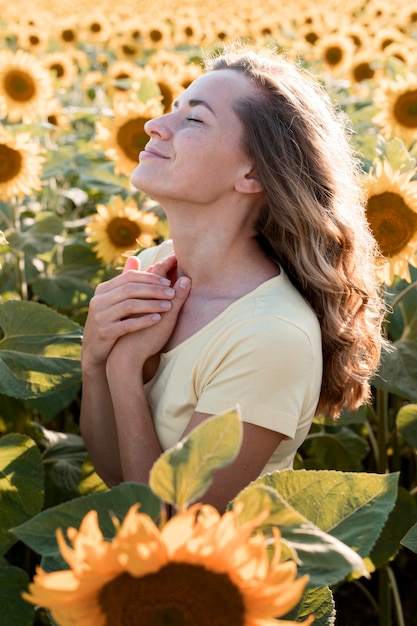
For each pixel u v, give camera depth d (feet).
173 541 3.42
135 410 6.98
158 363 7.25
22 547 10.64
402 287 10.57
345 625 11.53
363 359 7.98
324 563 4.07
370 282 7.64
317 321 6.98
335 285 7.10
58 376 8.07
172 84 14.84
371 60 21.80
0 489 7.66
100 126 13.09
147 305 7.02
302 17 34.09
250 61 7.20
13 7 40.86
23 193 11.84
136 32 28.40
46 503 9.96
